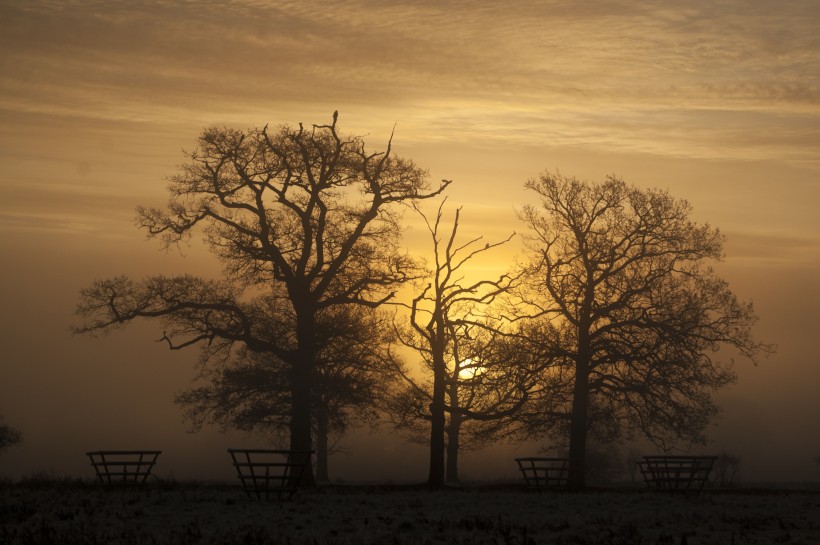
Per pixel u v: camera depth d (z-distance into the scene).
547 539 15.23
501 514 19.44
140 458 25.66
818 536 15.75
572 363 39.75
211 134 38.72
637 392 39.03
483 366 37.56
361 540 14.88
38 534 14.74
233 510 19.38
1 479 28.12
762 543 14.85
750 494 28.95
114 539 14.59
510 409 38.22
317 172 39.66
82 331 38.56
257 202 39.12
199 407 42.44
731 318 39.31
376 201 39.16
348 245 38.84
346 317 43.81
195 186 39.34
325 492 27.59
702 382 38.59
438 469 33.66
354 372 43.00
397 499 23.77
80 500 20.92
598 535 15.75
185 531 15.63
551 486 31.30
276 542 14.49
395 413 38.88
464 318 38.19
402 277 39.75
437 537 15.36
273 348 38.88
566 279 40.09
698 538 15.51
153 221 39.31
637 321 39.34
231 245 39.09
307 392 38.09
